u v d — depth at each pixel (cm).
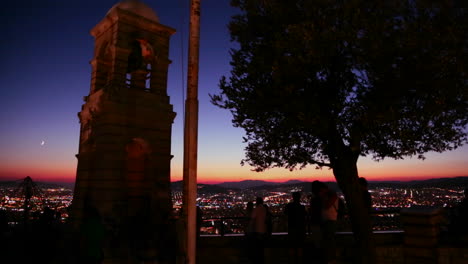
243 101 933
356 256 868
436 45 743
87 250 697
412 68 739
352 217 881
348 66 837
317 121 812
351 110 827
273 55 905
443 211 875
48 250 1059
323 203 855
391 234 996
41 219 1220
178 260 650
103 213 1459
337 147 903
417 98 803
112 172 1559
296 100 822
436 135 873
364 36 761
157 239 905
